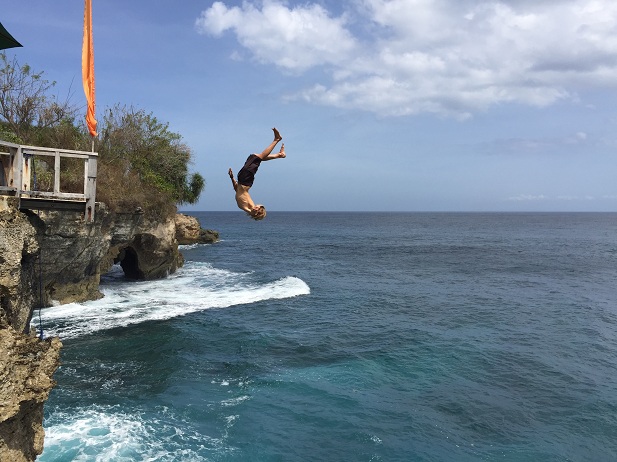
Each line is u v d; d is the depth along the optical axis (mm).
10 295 9969
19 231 10758
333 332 23562
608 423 14414
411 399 15820
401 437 13336
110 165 32969
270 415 14352
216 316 25875
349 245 81500
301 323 25219
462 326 25141
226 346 20891
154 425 13359
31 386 8016
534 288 37312
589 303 31625
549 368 18875
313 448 12617
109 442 12234
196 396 15516
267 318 26078
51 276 24188
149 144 39812
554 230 139750
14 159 13477
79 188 27188
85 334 21391
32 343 8438
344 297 32625
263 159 6652
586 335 23703
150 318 24547
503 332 24047
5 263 9930
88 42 15812
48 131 31281
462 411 15039
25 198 14008
